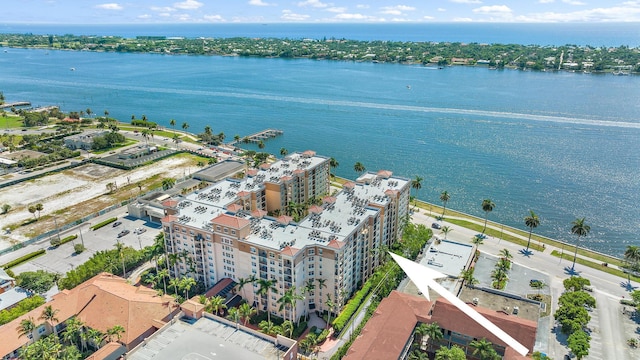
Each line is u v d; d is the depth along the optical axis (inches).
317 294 6008.9
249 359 4845.0
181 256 6515.8
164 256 7249.0
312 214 6555.1
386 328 4968.0
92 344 5462.6
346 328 5787.4
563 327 5497.1
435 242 7647.6
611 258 7588.6
